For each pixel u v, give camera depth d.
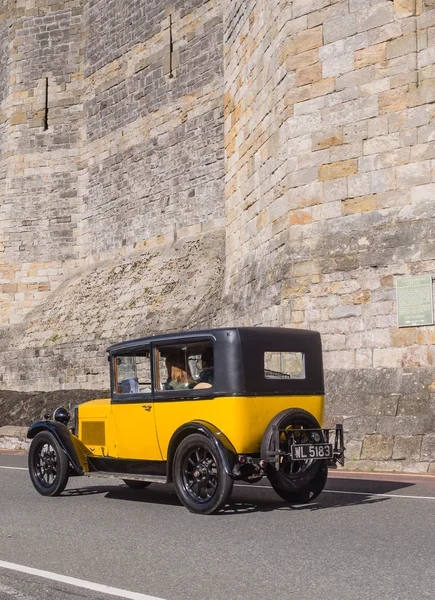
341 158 16.12
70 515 8.92
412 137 15.27
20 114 35.94
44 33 36.03
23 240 35.22
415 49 15.37
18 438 20.44
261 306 18.59
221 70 27.95
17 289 34.91
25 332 32.97
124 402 9.94
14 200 35.53
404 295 14.95
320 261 16.17
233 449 8.67
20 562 6.50
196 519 8.41
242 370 8.82
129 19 32.56
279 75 17.83
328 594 5.29
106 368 28.00
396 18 15.60
